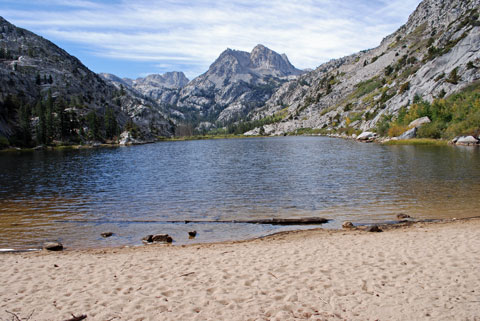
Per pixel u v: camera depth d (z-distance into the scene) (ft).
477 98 325.83
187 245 59.52
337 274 40.27
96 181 149.07
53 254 54.60
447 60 467.52
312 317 29.86
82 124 637.30
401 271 40.34
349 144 381.19
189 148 443.73
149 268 45.03
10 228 74.79
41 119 484.74
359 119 643.45
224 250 54.39
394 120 435.94
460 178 123.65
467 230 60.39
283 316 30.14
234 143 560.61
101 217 84.84
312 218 75.31
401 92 494.59
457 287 35.09
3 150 417.69
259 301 33.42
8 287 38.50
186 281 39.45
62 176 168.45
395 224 69.51
